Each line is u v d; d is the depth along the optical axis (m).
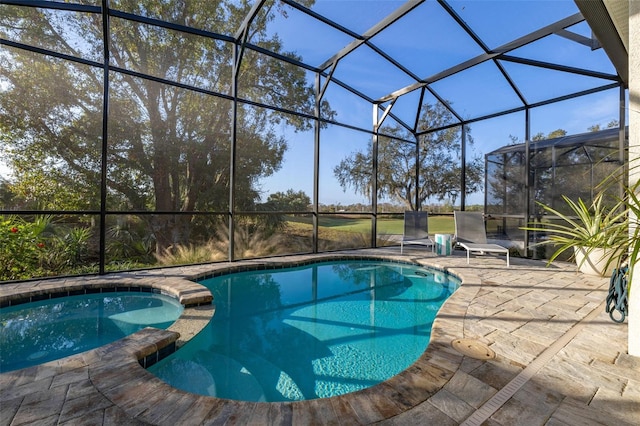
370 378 2.52
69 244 6.21
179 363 2.70
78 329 3.41
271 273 5.84
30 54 6.09
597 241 2.04
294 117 8.73
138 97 7.33
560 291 4.01
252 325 3.61
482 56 5.57
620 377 1.94
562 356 2.24
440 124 8.17
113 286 4.25
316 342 3.17
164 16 6.79
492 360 2.18
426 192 8.77
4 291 3.71
